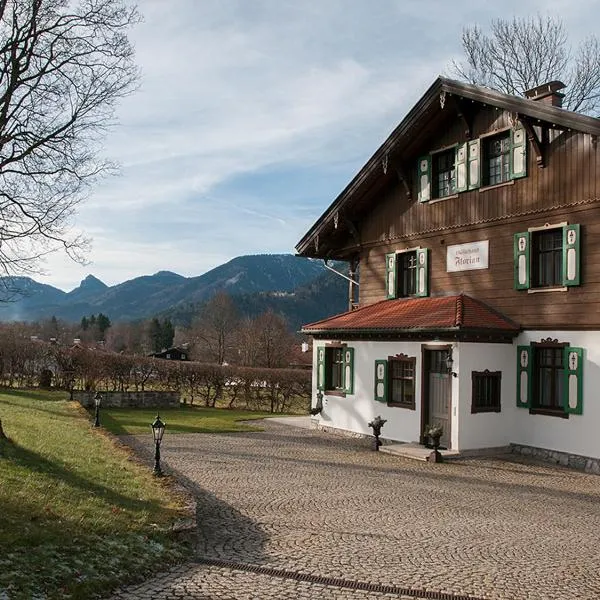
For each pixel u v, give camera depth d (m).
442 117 19.70
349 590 6.47
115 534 7.40
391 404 18.97
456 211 19.34
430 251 20.27
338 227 23.56
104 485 9.66
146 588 6.30
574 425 15.65
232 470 13.73
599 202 15.30
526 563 7.71
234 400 33.59
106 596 6.02
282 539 8.43
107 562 6.61
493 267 18.05
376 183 22.05
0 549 6.21
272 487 12.03
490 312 17.73
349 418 20.70
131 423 22.36
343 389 21.09
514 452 17.16
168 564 7.05
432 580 6.93
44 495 8.18
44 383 31.77
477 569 7.40
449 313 17.39
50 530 6.98
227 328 67.25
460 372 16.53
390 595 6.39
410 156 21.05
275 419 25.12
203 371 33.19
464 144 19.05
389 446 17.47
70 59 13.92
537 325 16.73
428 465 15.25
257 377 32.59
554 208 16.36
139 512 8.45
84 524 7.43
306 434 20.75
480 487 12.70
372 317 20.14
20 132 13.40
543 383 16.84
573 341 15.80
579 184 15.80
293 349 59.25
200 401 34.25
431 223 20.27
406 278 21.52
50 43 13.55
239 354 60.44
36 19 13.09
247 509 10.20
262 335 58.44
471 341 16.72
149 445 16.91
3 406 20.08
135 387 33.59
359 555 7.76
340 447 17.88
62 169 14.38
